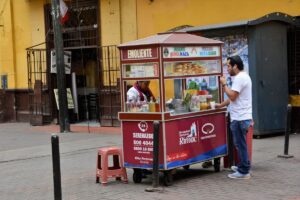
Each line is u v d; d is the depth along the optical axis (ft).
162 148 26.61
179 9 50.16
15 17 67.10
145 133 27.20
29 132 55.98
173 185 27.04
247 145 28.63
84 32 58.75
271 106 41.42
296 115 42.65
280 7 42.80
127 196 25.23
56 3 51.21
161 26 51.75
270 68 41.27
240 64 27.43
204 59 29.19
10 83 68.44
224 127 30.14
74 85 60.29
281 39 41.96
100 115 56.59
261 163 31.40
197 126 28.40
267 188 25.54
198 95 29.12
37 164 36.35
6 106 69.21
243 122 27.27
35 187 28.81
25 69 66.59
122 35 55.36
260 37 40.37
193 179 28.32
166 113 26.53
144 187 27.09
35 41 64.28
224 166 30.76
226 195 24.57
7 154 41.52
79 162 35.58
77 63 61.31
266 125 41.04
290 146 36.83
